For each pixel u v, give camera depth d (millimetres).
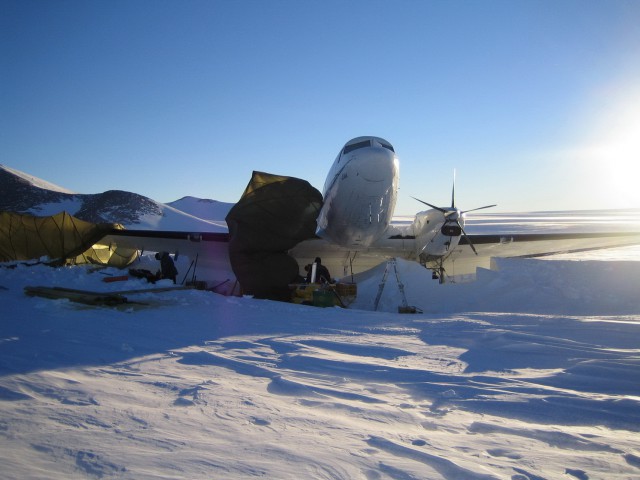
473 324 7465
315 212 13438
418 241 15562
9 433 2465
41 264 14445
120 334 6117
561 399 3404
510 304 11078
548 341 5750
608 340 5789
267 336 6379
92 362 4480
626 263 12375
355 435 2637
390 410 3189
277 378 4031
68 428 2588
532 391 3668
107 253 17609
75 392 3377
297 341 5977
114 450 2262
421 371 4375
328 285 12273
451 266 18922
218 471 2057
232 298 10750
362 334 6641
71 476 1941
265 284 12859
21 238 15195
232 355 5055
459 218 13672
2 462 2051
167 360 4719
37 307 8133
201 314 8414
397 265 13969
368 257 17391
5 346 4996
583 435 2676
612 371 4258
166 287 11625
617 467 2213
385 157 12516
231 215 12711
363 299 12750
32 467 2012
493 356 5086
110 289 11305
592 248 18094
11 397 3184
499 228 66375
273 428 2719
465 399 3475
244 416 2939
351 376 4203
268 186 12758
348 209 13742
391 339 6227
